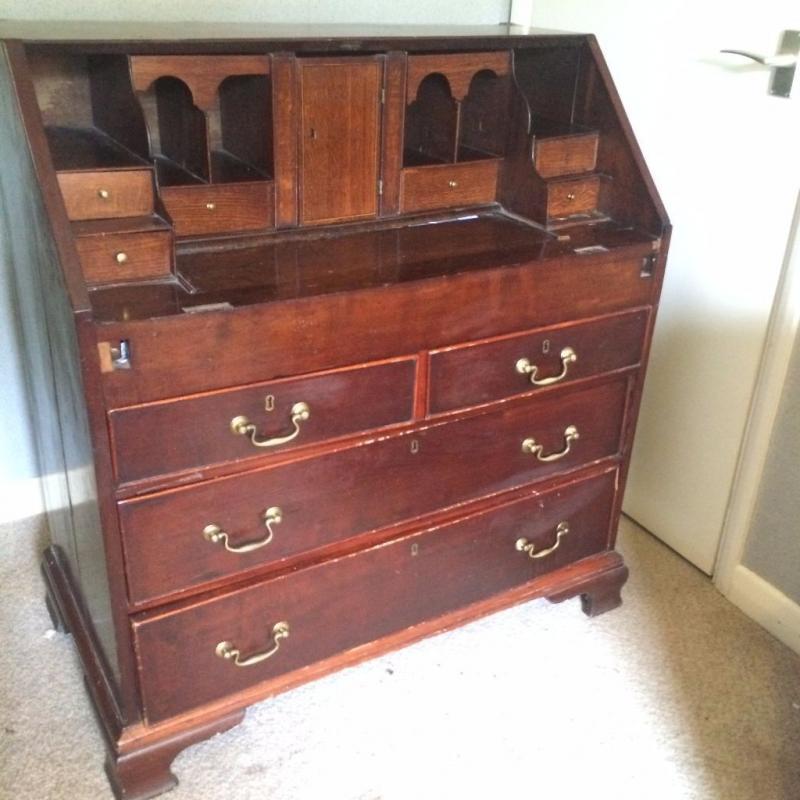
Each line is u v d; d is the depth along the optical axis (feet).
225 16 5.07
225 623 3.89
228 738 4.34
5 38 3.30
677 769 4.29
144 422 3.31
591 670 4.85
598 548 5.11
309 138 4.09
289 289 3.52
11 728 4.34
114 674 3.87
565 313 4.21
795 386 4.75
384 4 5.47
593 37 4.51
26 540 5.69
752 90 4.67
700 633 5.16
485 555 4.60
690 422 5.51
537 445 4.48
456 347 3.93
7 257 5.07
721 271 5.07
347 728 4.42
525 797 4.09
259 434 3.58
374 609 4.34
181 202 3.89
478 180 4.66
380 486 4.05
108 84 3.91
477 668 4.83
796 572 5.00
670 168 5.27
